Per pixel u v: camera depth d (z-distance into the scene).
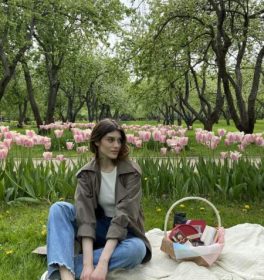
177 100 32.28
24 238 5.35
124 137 4.16
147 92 22.59
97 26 24.00
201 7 17.36
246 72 35.25
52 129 17.48
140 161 8.18
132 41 19.45
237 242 4.81
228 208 7.14
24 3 21.22
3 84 21.97
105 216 4.19
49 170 8.11
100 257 3.72
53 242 3.70
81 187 4.10
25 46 22.64
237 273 4.02
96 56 36.00
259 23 19.80
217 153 13.73
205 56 21.41
